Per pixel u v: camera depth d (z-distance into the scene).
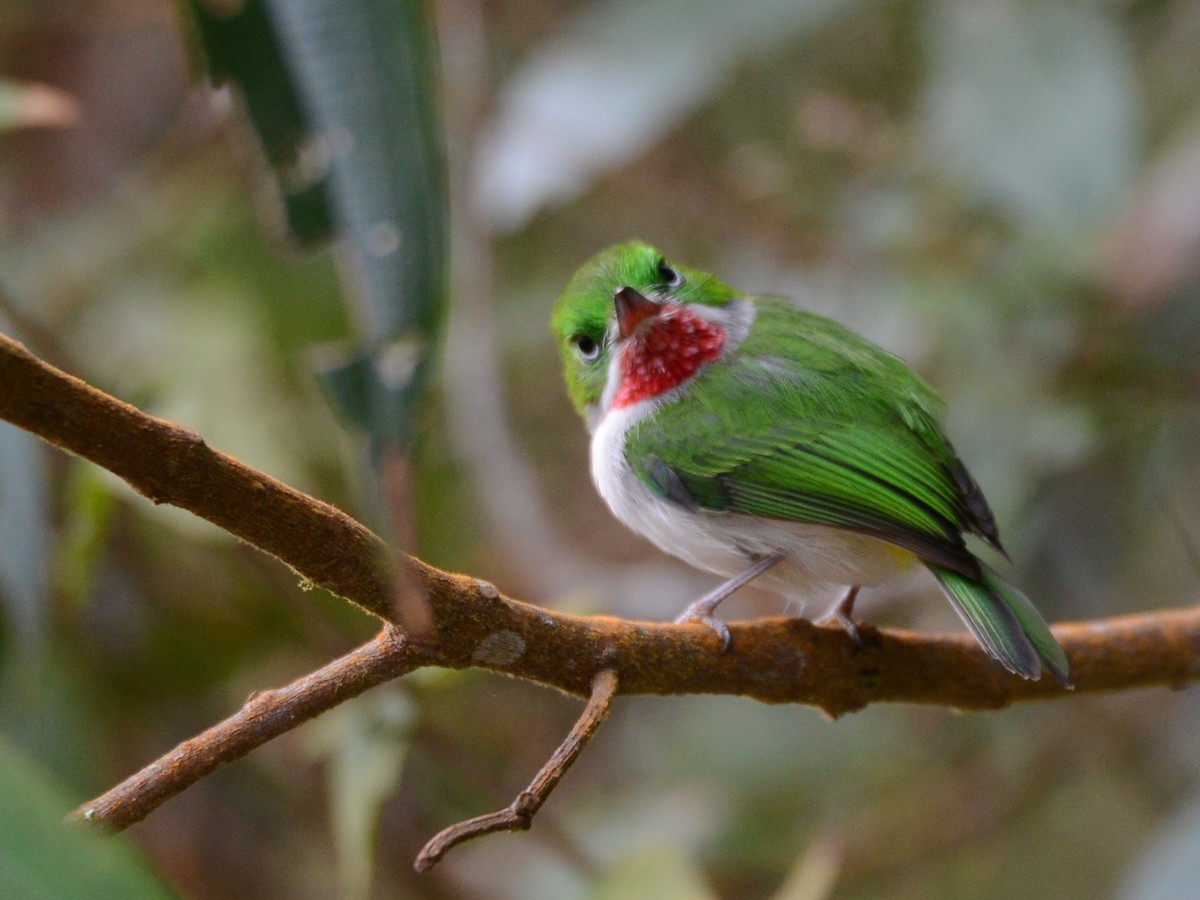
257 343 11.22
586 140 9.82
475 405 11.51
